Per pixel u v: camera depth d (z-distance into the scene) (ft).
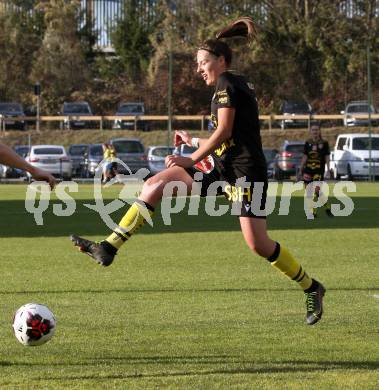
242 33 78.28
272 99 586.45
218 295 104.22
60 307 96.78
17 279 117.29
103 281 115.44
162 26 651.66
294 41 590.96
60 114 611.88
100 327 85.87
